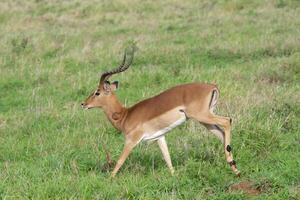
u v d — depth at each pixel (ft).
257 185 57.98
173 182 59.16
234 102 83.25
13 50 140.56
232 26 168.25
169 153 68.85
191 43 147.23
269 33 151.74
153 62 128.06
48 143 74.79
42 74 116.16
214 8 205.87
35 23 193.98
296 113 80.74
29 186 58.49
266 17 180.34
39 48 143.43
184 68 117.91
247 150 66.69
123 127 63.98
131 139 62.75
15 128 82.23
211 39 149.89
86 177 60.49
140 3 221.46
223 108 80.33
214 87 61.62
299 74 106.42
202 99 61.00
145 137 62.85
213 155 66.08
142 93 98.37
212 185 59.52
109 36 164.76
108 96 65.10
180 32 165.89
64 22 195.00
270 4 202.90
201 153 66.85
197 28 169.48
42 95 102.83
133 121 62.85
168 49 135.95
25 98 100.63
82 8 216.13
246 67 114.93
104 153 70.28
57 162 65.92
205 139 70.38
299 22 166.81
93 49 140.05
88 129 79.71
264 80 101.60
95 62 128.16
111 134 78.54
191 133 73.00
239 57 129.29
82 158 68.95
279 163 63.21
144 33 167.84
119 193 57.00
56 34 166.09
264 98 85.66
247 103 82.23
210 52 131.95
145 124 62.34
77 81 108.99
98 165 66.33
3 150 73.51
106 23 192.34
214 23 175.63
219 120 60.90
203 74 108.78
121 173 63.67
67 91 104.01
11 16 205.26
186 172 61.52
